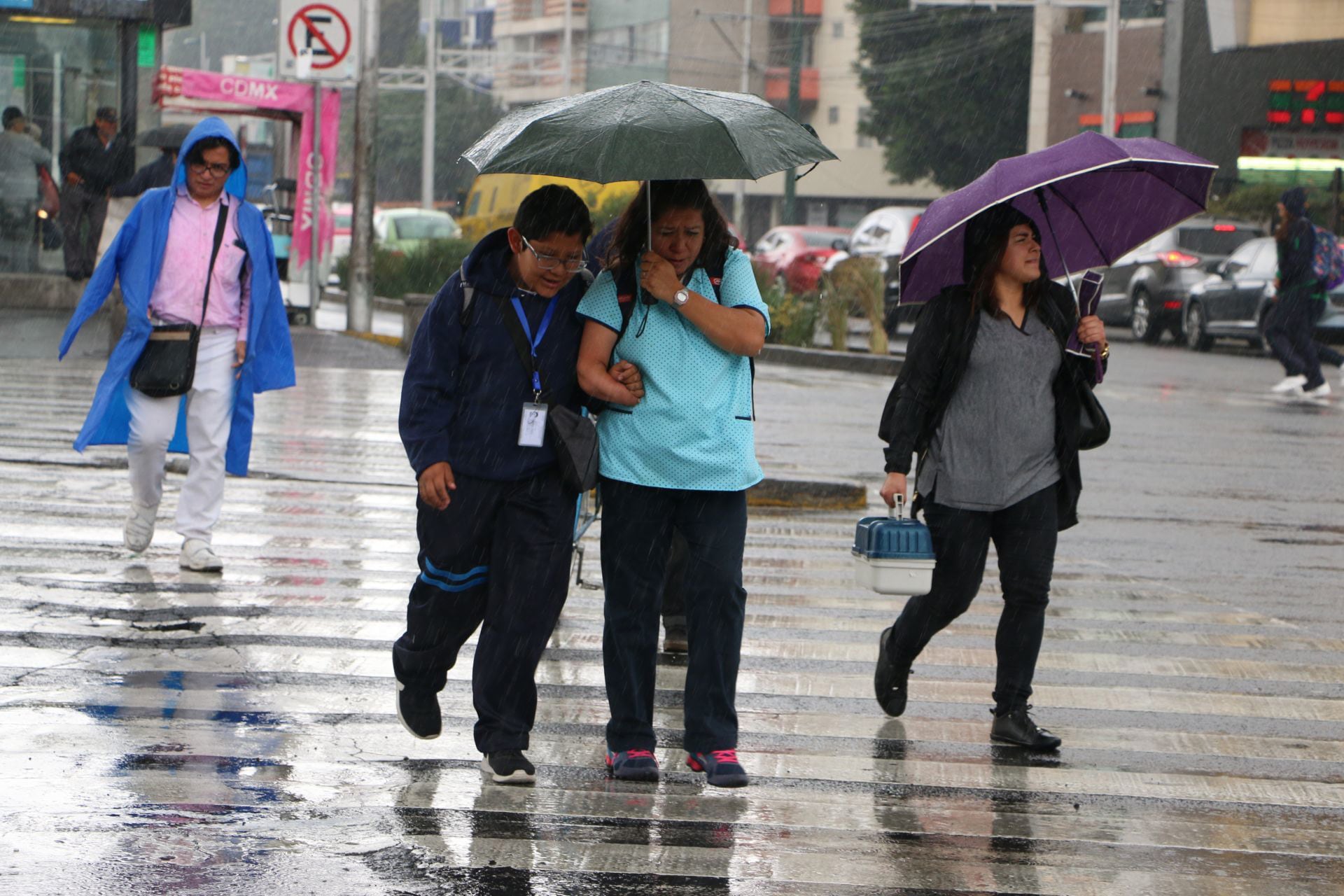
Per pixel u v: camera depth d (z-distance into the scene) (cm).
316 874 802
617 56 14388
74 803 890
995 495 1038
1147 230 1105
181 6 3572
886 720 1123
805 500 2030
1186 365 4528
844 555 1728
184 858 817
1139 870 848
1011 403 1033
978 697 1185
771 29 13750
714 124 872
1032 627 1056
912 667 1266
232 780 939
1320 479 2452
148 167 3112
